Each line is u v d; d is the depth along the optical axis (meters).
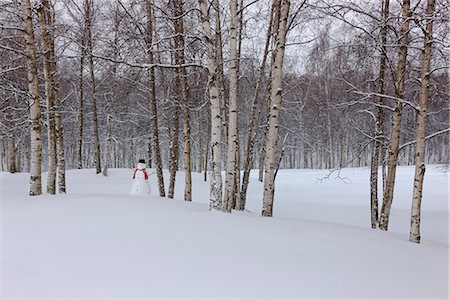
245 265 4.68
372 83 11.80
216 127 8.23
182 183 21.16
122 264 4.55
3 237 5.52
